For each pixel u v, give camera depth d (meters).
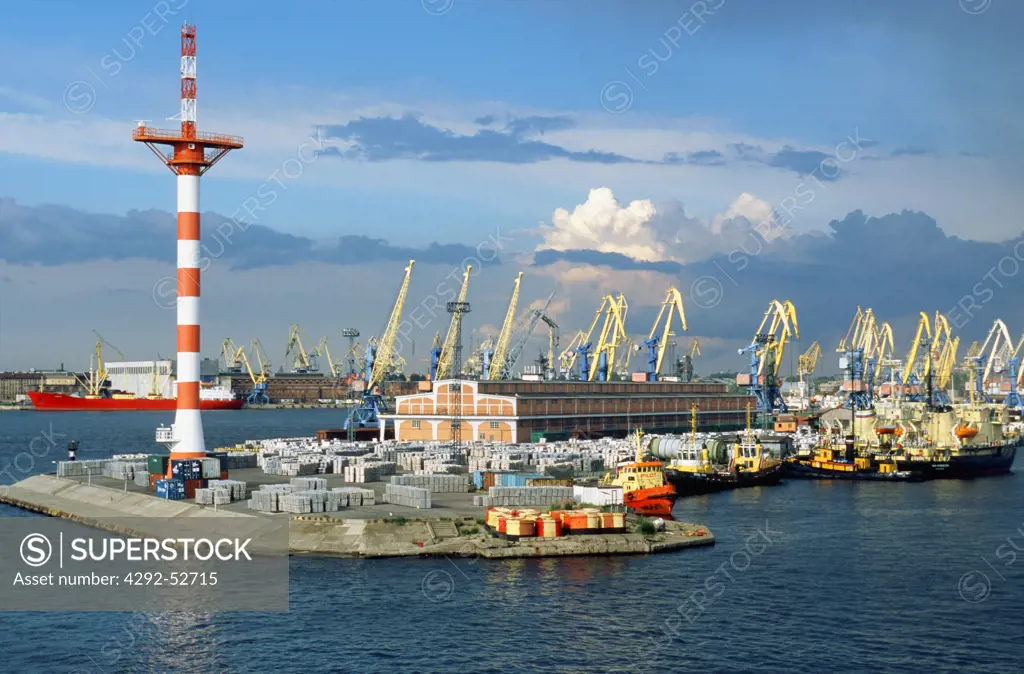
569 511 127.81
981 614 100.25
